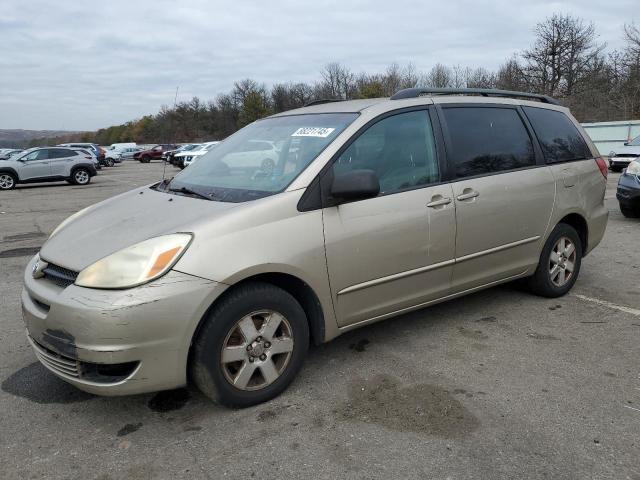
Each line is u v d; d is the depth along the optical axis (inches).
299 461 102.4
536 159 175.9
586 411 117.8
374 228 133.6
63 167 852.0
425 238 143.9
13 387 133.4
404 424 114.0
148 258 107.3
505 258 168.2
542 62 2010.3
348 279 131.3
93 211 144.3
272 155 142.3
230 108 3046.3
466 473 97.9
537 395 125.0
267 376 122.0
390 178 140.3
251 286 117.4
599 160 200.2
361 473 98.6
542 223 176.2
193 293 107.8
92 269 108.1
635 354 146.7
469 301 190.2
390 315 144.3
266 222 118.6
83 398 127.5
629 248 270.5
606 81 1770.4
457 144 155.9
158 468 101.3
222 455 104.9
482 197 156.3
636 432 109.7
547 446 105.4
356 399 124.7
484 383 131.1
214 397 116.2
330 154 130.6
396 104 147.2
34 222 428.5
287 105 3036.4
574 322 169.9
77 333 104.4
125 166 1617.9
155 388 109.0
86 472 100.6
